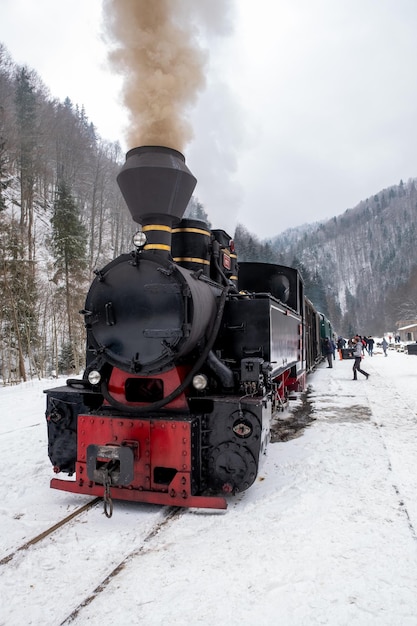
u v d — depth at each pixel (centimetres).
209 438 408
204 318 422
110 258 4212
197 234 505
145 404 420
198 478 396
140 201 453
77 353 2427
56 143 5253
